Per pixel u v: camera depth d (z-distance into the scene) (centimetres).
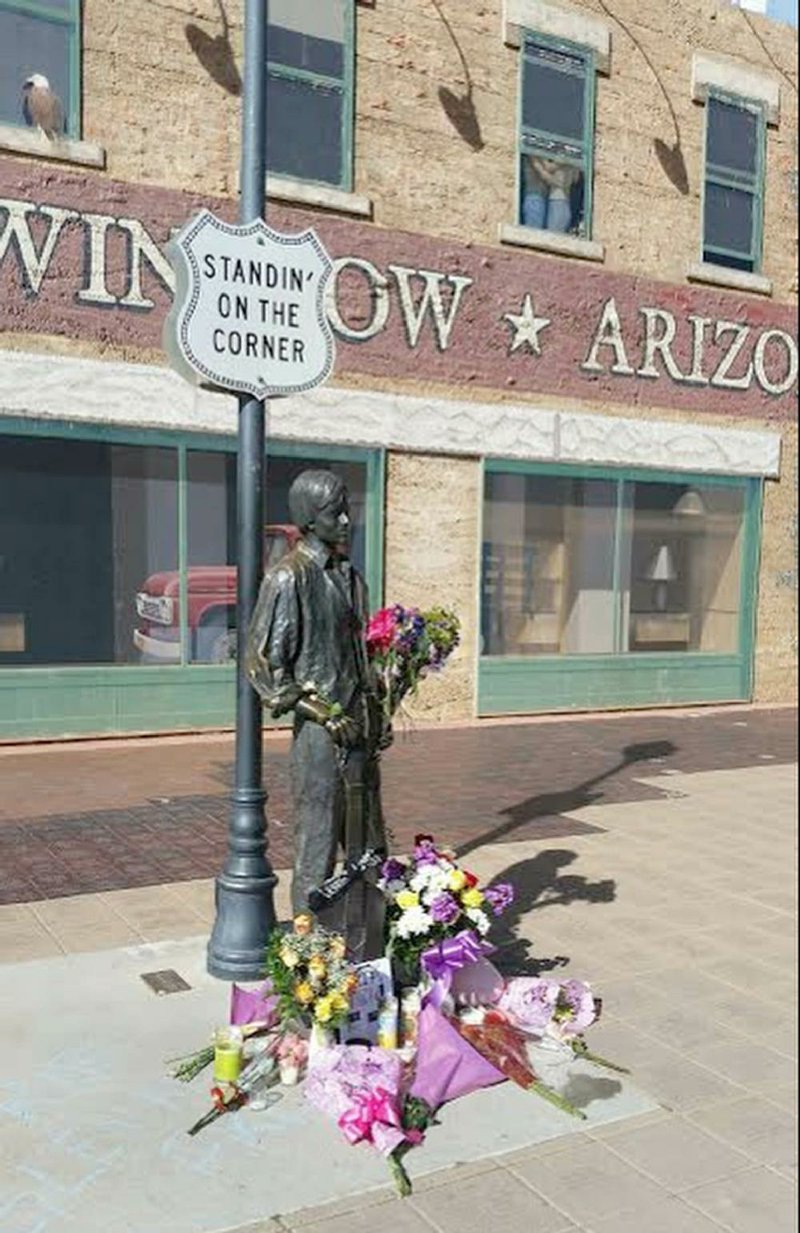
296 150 1109
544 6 1233
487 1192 339
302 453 1128
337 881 428
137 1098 386
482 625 1261
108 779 886
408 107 1160
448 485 1211
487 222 1216
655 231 1345
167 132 1032
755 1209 333
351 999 411
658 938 563
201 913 576
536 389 1265
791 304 1476
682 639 1433
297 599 429
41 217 977
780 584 1498
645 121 1327
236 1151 357
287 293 480
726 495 1450
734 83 1390
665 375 1369
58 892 605
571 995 452
